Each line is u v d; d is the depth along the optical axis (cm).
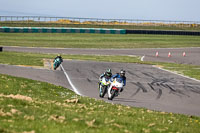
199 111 5284
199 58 17425
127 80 8294
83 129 2467
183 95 6706
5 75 6975
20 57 12719
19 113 2916
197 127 3669
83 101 4828
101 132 2430
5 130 2200
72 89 6688
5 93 4584
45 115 2973
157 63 13550
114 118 3350
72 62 12138
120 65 11894
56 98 4944
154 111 4638
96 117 3244
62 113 3209
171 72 10594
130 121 3284
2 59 11369
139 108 4809
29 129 2306
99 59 13912
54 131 2291
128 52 18825
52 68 10000
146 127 3044
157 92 6856
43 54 15262
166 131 3008
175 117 4222
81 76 8650
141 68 11306
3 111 2934
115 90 5619
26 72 8619
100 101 5106
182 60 16112
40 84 6456
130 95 6341
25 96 4381
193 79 9194
